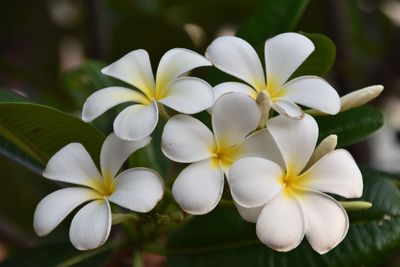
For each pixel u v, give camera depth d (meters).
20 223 1.15
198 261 0.82
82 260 0.82
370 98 0.74
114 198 0.70
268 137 0.71
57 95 1.12
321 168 0.71
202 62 0.73
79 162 0.72
